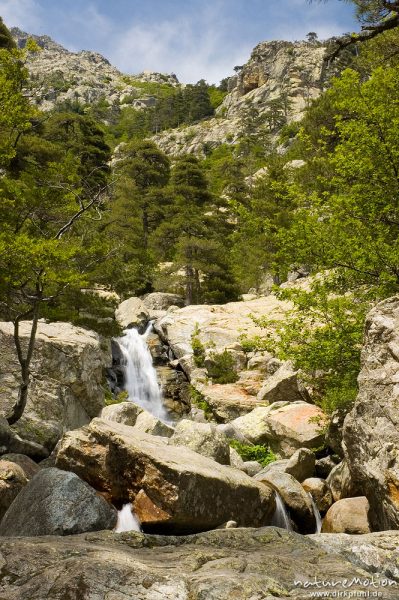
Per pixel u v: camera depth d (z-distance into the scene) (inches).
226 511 386.0
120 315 1323.8
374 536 309.0
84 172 1793.8
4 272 529.3
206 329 1099.3
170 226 1851.6
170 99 6520.7
